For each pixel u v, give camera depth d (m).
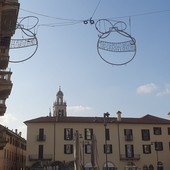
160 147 69.81
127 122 69.75
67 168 56.50
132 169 58.59
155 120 72.50
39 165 64.06
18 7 19.97
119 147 68.31
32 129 66.69
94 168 26.73
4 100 30.95
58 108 133.25
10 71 26.38
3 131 31.81
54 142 66.38
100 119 70.19
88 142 64.06
